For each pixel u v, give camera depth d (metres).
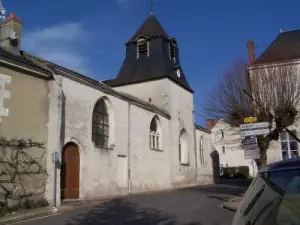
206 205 12.95
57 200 12.37
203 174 29.11
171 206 12.61
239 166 48.22
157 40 26.03
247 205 2.89
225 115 17.64
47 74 12.85
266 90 15.52
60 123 12.98
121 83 25.98
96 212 11.07
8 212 10.49
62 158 13.55
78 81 14.74
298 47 22.44
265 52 23.11
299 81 15.77
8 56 11.61
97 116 16.41
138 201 14.32
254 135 10.96
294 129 19.05
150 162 20.58
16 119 11.59
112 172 16.58
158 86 24.64
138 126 19.64
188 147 26.41
